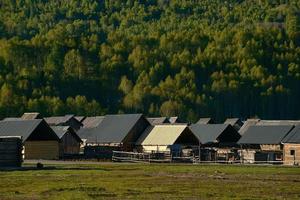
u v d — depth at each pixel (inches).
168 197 5012.3
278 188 5689.0
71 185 5866.1
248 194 5231.3
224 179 6555.1
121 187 5708.7
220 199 4901.6
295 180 6481.3
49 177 6707.7
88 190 5457.7
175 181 6304.1
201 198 4953.3
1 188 5634.8
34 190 5462.6
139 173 7278.5
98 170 7755.9
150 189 5551.2
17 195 5123.0
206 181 6318.9
